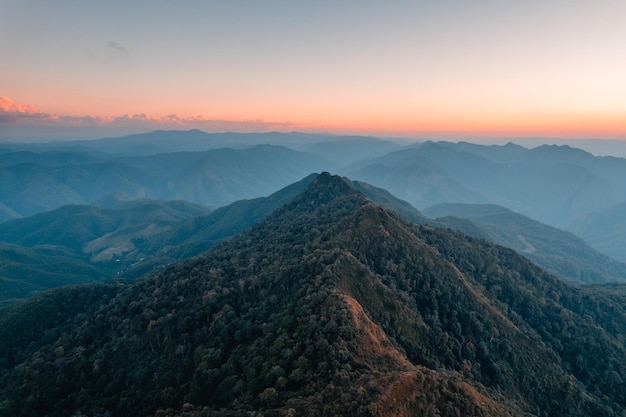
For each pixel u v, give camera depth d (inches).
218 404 3270.2
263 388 3174.2
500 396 3900.1
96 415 3459.6
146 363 4097.0
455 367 4158.5
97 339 4682.6
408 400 2716.5
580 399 4352.9
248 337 4015.8
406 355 3868.1
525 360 4643.2
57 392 3873.0
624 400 4618.6
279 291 4628.4
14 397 3855.8
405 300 4643.2
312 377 3065.9
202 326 4434.1
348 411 2559.1
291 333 3695.9
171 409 3267.7
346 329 3415.4
